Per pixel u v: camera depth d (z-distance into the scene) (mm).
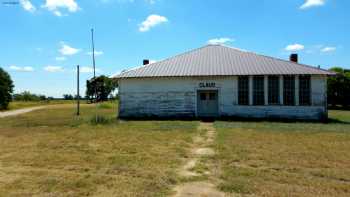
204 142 12586
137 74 24953
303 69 23625
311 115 23250
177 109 24719
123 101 25359
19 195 6160
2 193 6273
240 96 24078
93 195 6152
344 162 8922
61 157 9664
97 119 20594
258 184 6773
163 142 12516
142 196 6074
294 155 9844
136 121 22031
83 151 10664
